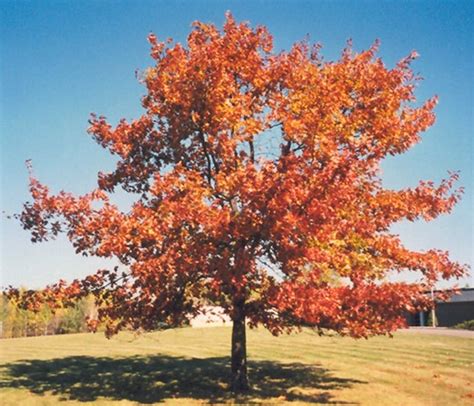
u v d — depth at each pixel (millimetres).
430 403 13281
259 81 14539
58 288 13844
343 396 14211
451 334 37312
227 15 14695
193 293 14055
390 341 30953
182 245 12219
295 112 13758
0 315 60875
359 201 14117
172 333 41750
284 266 12414
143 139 16078
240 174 11906
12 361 23859
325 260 11867
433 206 13898
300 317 12164
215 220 11938
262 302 13328
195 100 13945
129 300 13945
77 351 28469
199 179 13484
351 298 12258
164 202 12477
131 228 12258
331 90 13578
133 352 27547
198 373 19062
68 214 13805
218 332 42656
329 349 26453
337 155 12305
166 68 14383
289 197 11305
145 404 13344
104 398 14359
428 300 13234
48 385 16812
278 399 13781
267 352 25625
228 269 12109
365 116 14070
